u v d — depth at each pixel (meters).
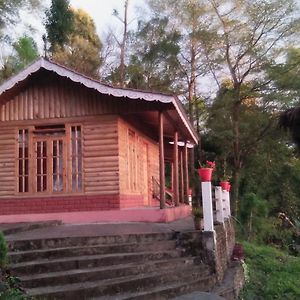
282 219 26.39
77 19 31.73
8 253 7.20
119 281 6.77
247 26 26.67
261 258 13.08
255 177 28.56
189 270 7.81
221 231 9.74
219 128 27.08
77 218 11.91
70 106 12.59
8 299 5.69
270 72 25.78
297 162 27.97
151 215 11.49
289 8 25.52
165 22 30.27
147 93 11.34
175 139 15.10
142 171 15.70
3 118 12.84
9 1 22.20
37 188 12.46
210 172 8.59
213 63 28.66
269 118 25.92
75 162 12.38
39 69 12.07
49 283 6.57
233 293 8.25
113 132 12.27
